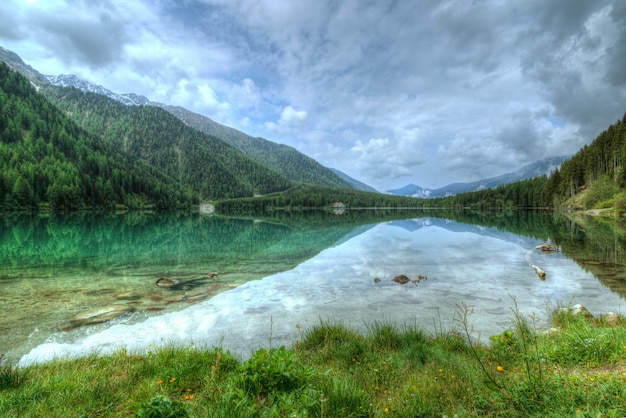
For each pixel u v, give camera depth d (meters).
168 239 39.38
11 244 32.81
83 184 119.62
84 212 109.62
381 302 13.39
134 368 6.53
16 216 81.44
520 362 6.04
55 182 106.06
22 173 104.62
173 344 8.72
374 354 7.42
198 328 10.77
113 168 150.00
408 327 10.33
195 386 5.61
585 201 95.94
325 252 28.22
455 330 9.79
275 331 10.30
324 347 8.13
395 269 20.45
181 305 13.44
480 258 24.05
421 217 96.75
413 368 6.52
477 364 6.21
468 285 16.06
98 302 13.91
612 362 5.38
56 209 105.19
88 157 146.88
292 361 5.14
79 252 28.34
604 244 28.84
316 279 17.95
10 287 16.47
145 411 3.73
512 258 23.80
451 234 42.91
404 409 4.29
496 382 4.80
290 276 18.81
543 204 139.75
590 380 4.46
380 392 5.30
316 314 12.01
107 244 34.03
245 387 4.71
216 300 14.10
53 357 8.63
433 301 13.39
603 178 94.56
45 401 5.06
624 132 104.81
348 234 44.88
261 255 26.84
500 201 163.25
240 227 61.22
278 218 101.00
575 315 10.09
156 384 5.68
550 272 18.62
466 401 4.46
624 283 15.72
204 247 32.12
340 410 4.15
